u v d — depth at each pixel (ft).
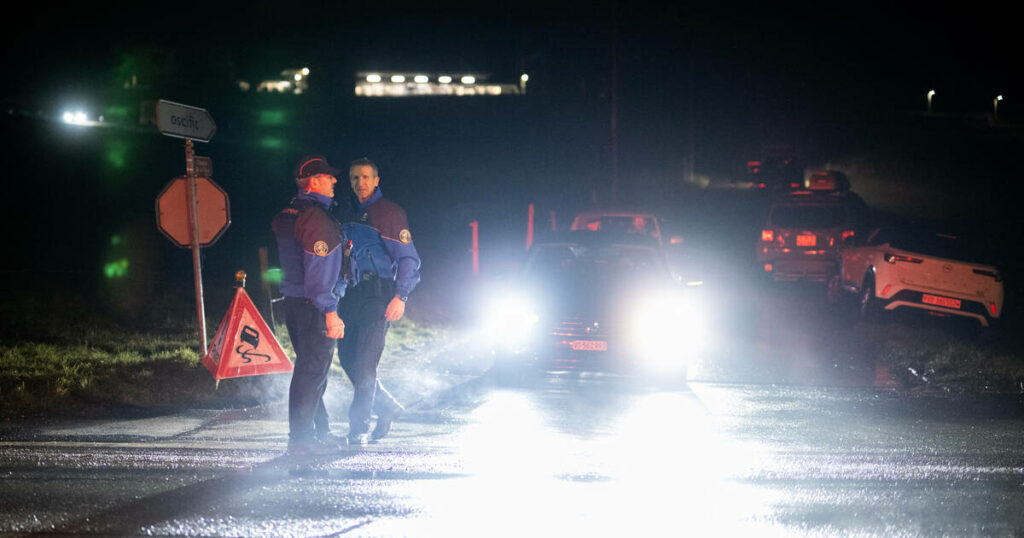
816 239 82.17
